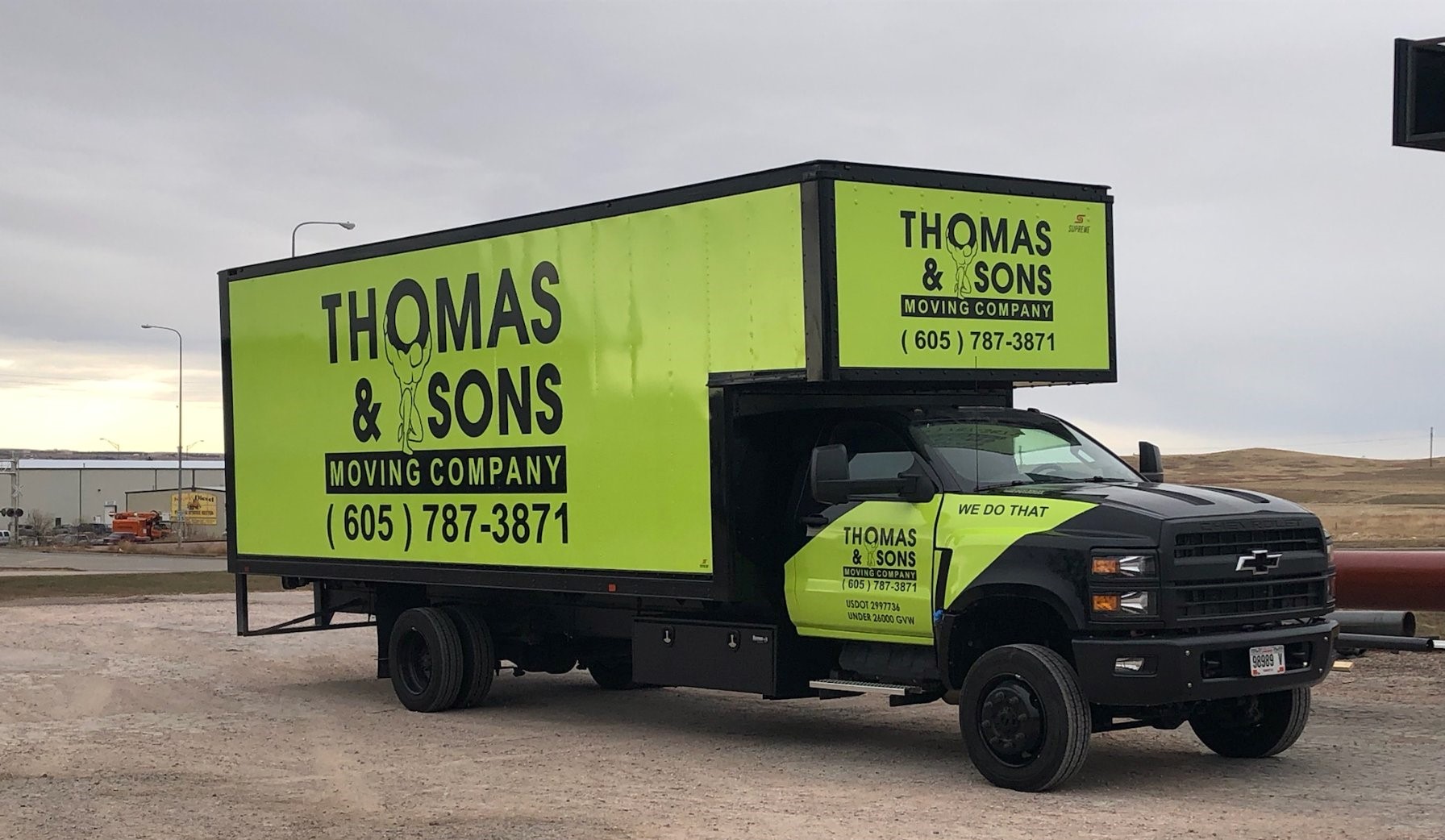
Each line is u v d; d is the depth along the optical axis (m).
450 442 12.68
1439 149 13.96
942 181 10.16
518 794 9.12
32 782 9.60
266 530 14.65
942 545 9.41
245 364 14.87
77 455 177.25
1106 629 8.62
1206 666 8.62
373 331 13.42
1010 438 10.23
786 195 9.90
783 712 13.00
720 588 10.42
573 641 13.31
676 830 8.00
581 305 11.49
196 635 19.97
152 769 10.10
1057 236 10.72
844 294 9.69
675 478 10.77
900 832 7.85
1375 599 13.42
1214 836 7.64
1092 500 8.96
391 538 13.29
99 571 46.19
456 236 12.59
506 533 12.18
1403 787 8.98
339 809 8.68
